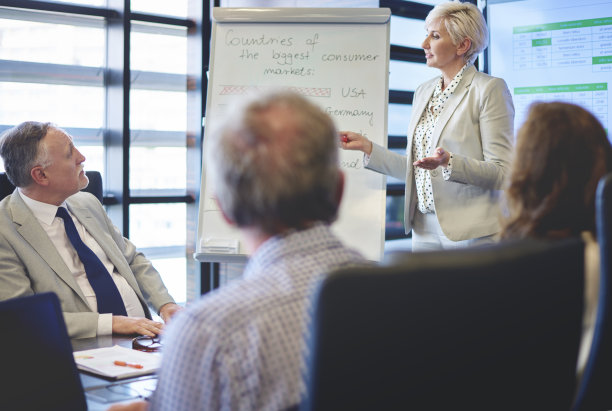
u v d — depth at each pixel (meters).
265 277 0.82
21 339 1.23
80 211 2.41
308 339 0.73
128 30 3.63
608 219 0.86
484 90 2.66
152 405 0.83
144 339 1.85
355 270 0.65
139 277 2.50
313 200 0.83
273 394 0.77
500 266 0.72
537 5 3.48
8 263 2.06
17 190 2.29
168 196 3.94
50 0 3.51
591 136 1.01
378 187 2.80
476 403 0.73
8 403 1.17
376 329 0.66
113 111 3.72
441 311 0.69
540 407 0.79
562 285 0.78
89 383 1.45
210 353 0.76
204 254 2.81
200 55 3.92
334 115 2.83
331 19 2.88
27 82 3.53
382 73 2.84
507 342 0.74
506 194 1.06
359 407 0.66
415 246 2.90
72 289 2.13
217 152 0.84
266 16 2.93
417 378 0.69
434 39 2.74
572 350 0.80
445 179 2.55
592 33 3.38
